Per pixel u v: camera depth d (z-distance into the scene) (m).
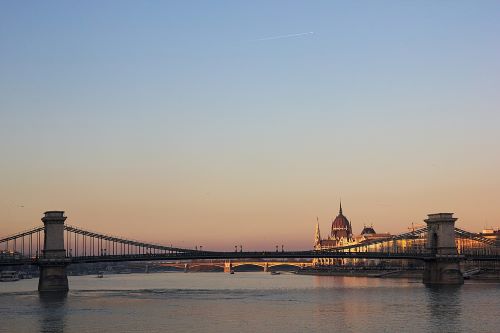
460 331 143.12
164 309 188.25
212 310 184.88
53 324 157.38
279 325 154.00
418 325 151.25
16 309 187.62
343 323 155.62
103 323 158.88
